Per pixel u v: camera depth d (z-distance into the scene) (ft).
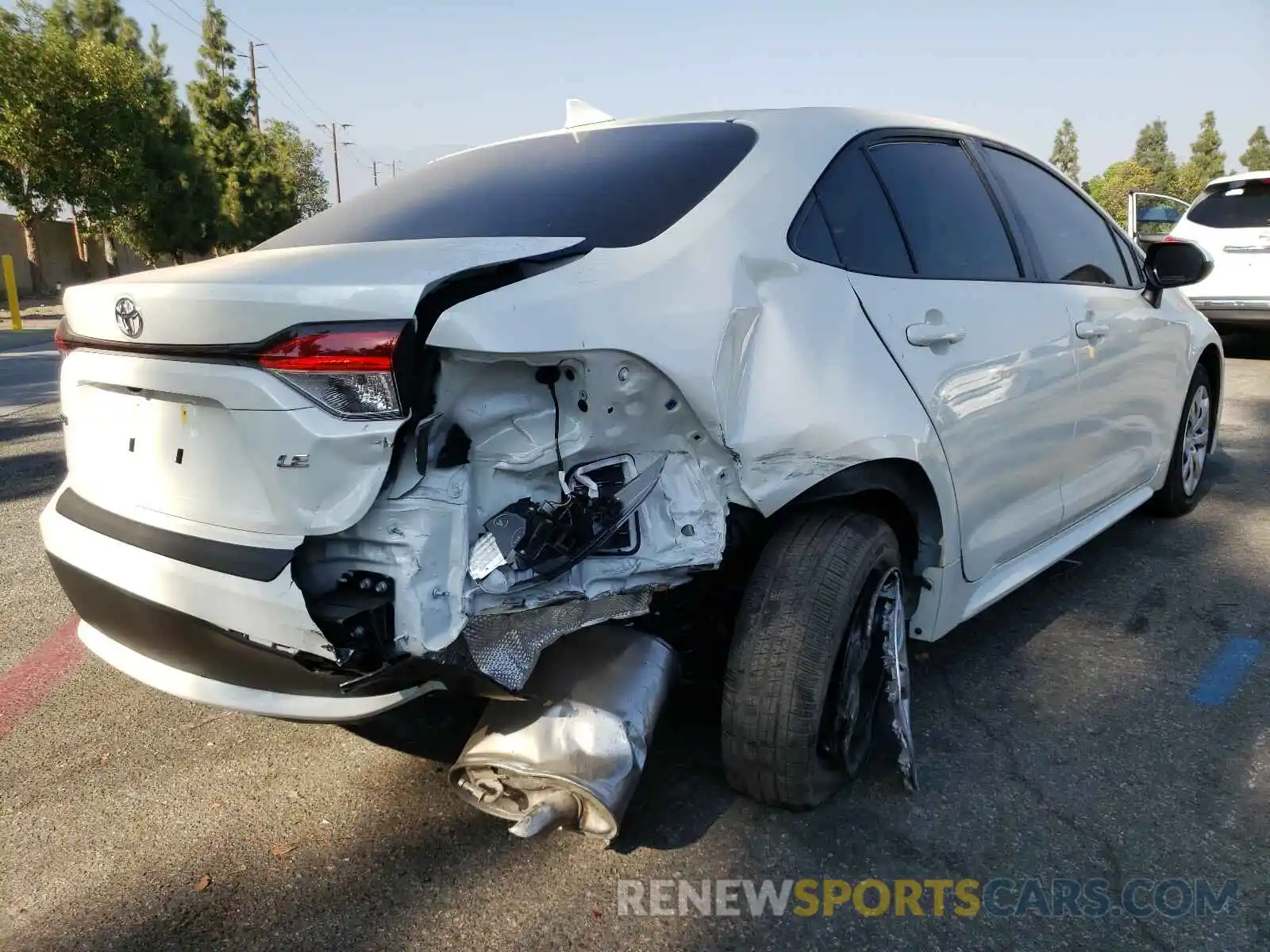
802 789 8.05
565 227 8.06
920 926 7.14
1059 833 8.14
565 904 7.42
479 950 7.00
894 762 9.16
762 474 7.66
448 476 6.71
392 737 9.85
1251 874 7.61
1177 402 14.82
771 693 7.82
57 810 8.70
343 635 6.41
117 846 8.19
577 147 9.93
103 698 10.72
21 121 72.49
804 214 8.65
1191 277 13.47
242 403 6.71
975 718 9.99
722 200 8.30
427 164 10.96
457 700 10.34
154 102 87.40
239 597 6.77
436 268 6.73
